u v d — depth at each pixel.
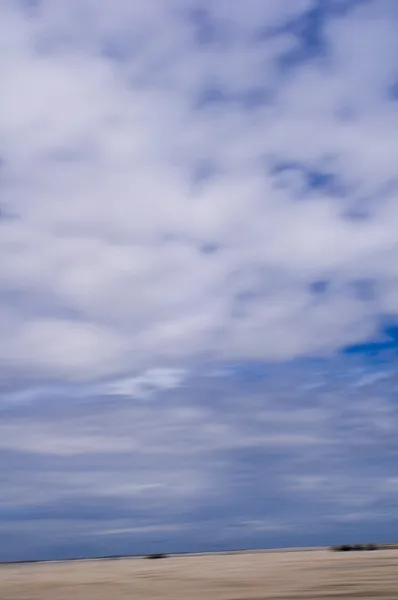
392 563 57.69
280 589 33.94
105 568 78.50
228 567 64.88
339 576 42.12
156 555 173.75
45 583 47.81
